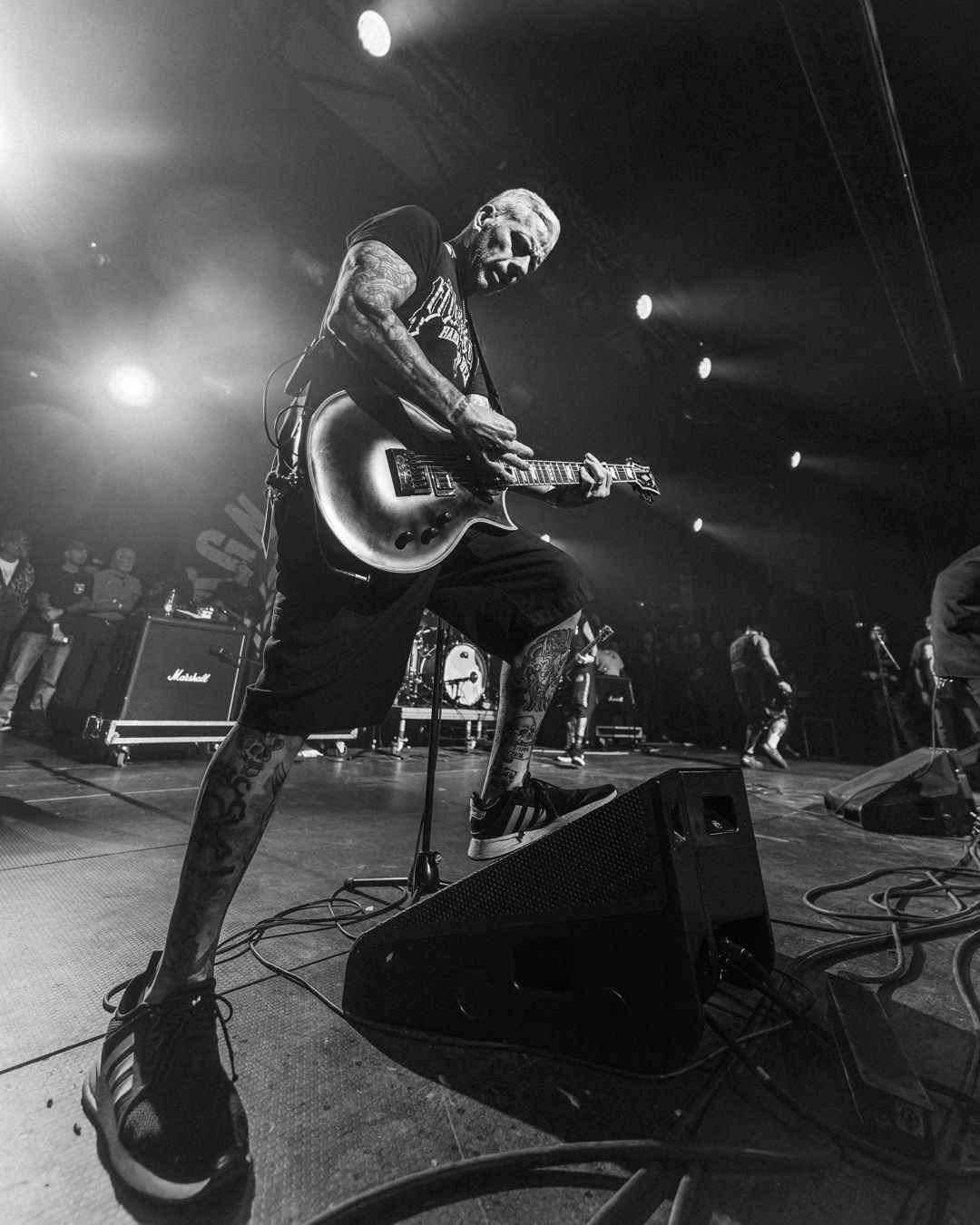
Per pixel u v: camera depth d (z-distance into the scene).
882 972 1.41
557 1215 0.70
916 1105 0.80
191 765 4.31
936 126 6.28
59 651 5.51
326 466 1.02
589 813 1.00
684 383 9.49
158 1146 0.73
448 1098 0.89
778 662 9.87
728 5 5.09
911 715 8.27
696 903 1.00
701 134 6.36
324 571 1.02
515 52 5.48
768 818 3.55
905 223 5.66
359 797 3.48
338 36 5.11
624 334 9.00
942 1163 0.76
